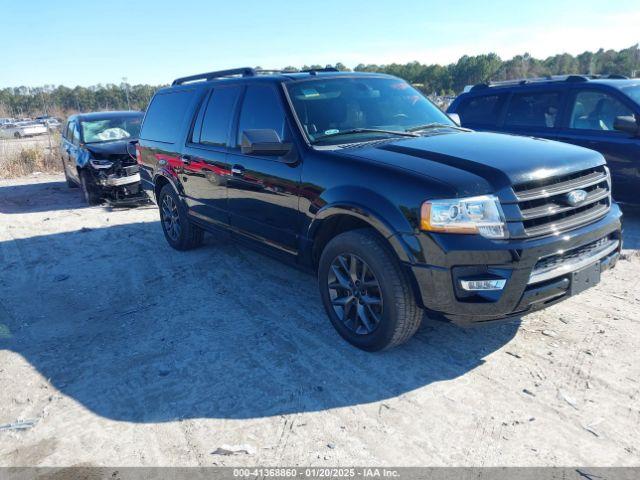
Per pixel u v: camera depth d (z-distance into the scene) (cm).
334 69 480
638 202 607
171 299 469
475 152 329
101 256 616
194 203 542
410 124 429
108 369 353
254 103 439
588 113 638
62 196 1088
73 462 264
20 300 489
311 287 482
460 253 284
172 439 277
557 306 409
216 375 337
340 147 369
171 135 575
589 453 250
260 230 436
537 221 298
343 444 266
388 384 316
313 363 345
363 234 328
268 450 265
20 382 344
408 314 319
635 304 405
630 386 300
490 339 363
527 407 287
